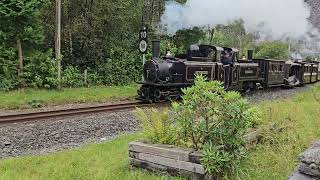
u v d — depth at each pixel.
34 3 18.64
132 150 5.90
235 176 5.15
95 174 5.65
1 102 13.96
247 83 22.75
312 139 6.95
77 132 9.70
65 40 22.25
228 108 5.18
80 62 22.98
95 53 23.28
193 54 17.88
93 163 6.38
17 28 18.73
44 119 11.28
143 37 17.64
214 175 5.18
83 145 8.34
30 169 6.14
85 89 19.28
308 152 4.73
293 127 7.60
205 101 5.32
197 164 5.32
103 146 7.85
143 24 26.33
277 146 6.70
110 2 23.00
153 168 5.72
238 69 20.77
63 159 6.71
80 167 6.10
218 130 5.13
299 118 9.09
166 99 16.30
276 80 26.12
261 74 24.69
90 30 22.61
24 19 18.80
